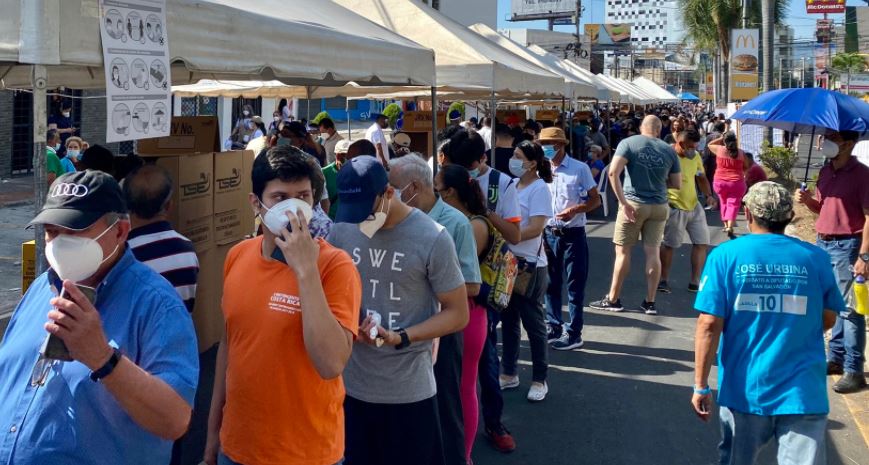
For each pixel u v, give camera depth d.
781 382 3.35
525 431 5.17
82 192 2.05
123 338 2.12
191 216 5.55
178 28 3.42
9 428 2.12
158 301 2.17
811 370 3.36
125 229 2.18
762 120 5.61
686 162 8.79
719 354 3.56
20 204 15.41
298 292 2.55
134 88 3.13
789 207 3.49
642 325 7.73
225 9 3.74
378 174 3.08
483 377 4.84
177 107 20.02
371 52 5.28
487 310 4.60
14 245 11.38
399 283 3.27
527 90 8.76
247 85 9.99
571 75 14.52
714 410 5.56
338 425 2.73
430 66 6.25
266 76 5.30
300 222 2.40
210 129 6.30
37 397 2.12
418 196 3.74
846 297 5.84
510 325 5.77
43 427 2.10
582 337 7.30
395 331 3.23
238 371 2.61
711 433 5.20
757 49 24.55
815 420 3.33
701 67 78.31
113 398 2.12
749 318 3.41
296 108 28.62
